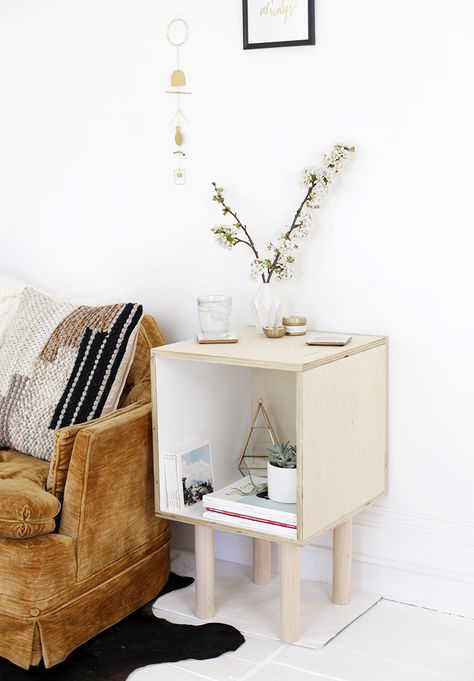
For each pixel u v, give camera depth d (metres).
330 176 2.41
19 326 2.60
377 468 2.42
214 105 2.64
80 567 2.18
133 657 2.19
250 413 2.65
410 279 2.39
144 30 2.73
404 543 2.48
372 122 2.39
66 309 2.57
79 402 2.39
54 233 3.03
